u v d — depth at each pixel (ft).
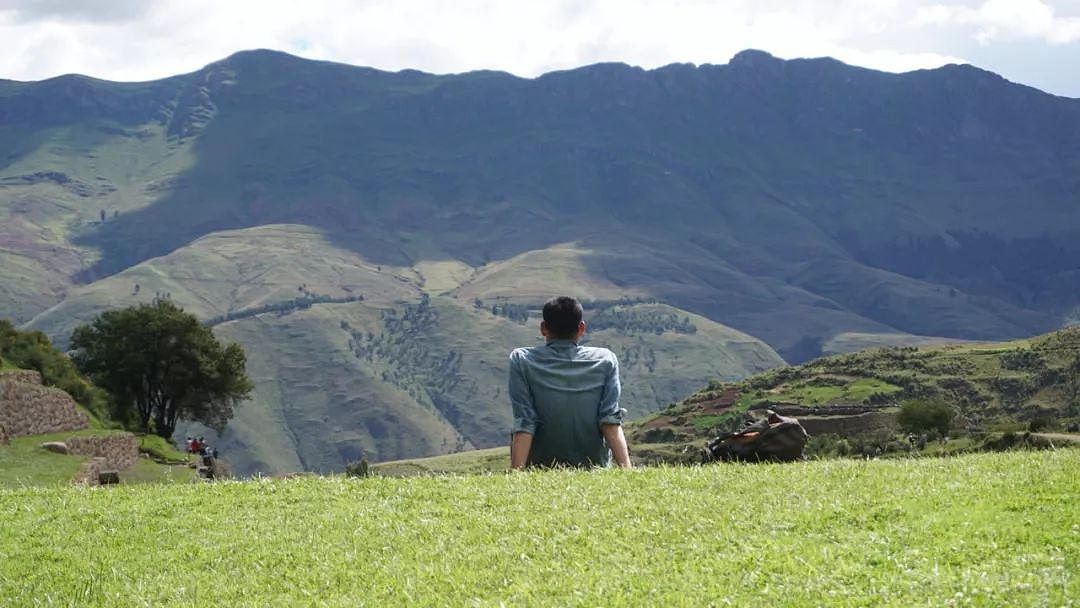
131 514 41.98
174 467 235.81
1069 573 26.35
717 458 48.16
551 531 34.55
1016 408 552.41
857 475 39.52
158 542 37.96
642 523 34.45
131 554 36.81
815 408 512.22
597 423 45.75
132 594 32.30
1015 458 41.65
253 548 36.19
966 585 26.00
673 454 462.19
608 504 37.22
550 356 46.14
